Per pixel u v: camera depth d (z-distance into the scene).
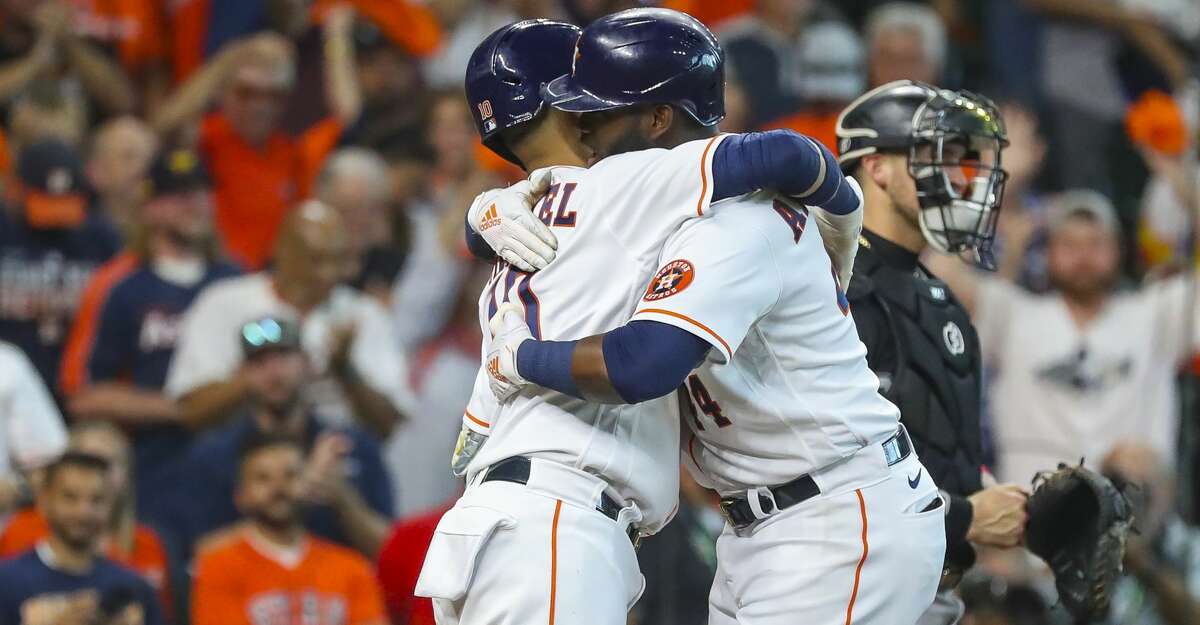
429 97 30.86
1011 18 34.53
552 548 11.30
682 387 12.05
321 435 22.56
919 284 13.77
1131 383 25.52
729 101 30.05
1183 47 34.69
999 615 19.69
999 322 26.06
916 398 13.33
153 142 29.08
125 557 21.12
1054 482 13.34
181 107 30.55
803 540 11.69
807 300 11.48
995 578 20.05
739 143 11.17
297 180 30.17
